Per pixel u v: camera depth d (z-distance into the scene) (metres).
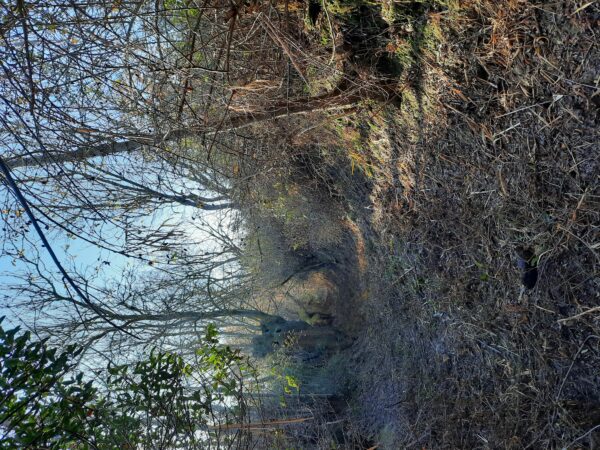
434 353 5.48
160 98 5.10
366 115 5.51
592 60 3.03
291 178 7.43
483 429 4.42
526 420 3.88
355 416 7.21
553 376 3.63
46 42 4.23
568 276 3.43
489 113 3.96
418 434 5.42
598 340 3.28
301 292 8.84
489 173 4.11
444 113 4.49
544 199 3.54
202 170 7.27
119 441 4.14
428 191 5.11
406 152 5.31
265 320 8.58
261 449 6.06
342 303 8.27
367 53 4.86
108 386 4.59
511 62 3.61
